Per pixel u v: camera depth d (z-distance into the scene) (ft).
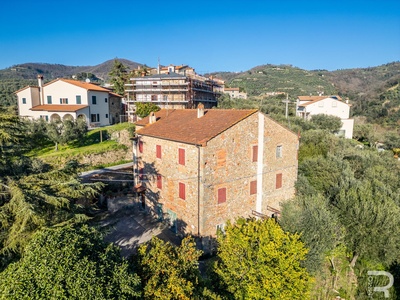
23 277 24.59
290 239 45.37
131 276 29.32
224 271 43.45
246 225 48.19
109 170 106.01
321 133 122.21
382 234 56.24
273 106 194.70
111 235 66.33
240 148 64.18
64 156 103.91
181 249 39.04
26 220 31.24
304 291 43.80
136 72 220.23
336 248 56.59
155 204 75.20
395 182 83.66
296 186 79.66
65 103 152.76
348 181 77.25
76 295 24.13
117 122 173.17
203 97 213.05
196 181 59.57
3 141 40.04
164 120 82.28
